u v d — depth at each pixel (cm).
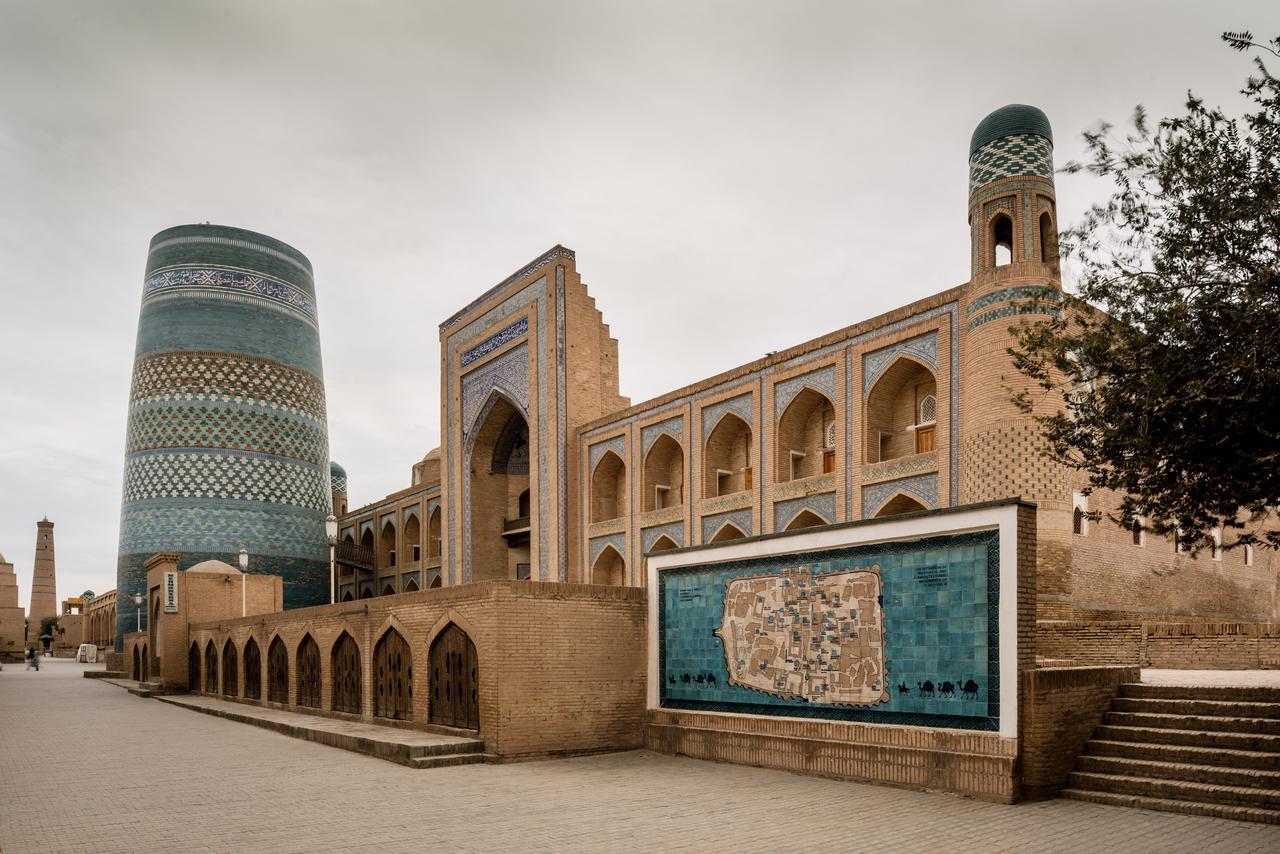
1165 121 619
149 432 3100
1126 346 595
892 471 1419
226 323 3181
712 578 912
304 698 1416
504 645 887
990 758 648
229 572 2481
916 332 1399
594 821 596
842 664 776
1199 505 607
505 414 2441
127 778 809
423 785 747
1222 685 717
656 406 1948
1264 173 563
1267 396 525
